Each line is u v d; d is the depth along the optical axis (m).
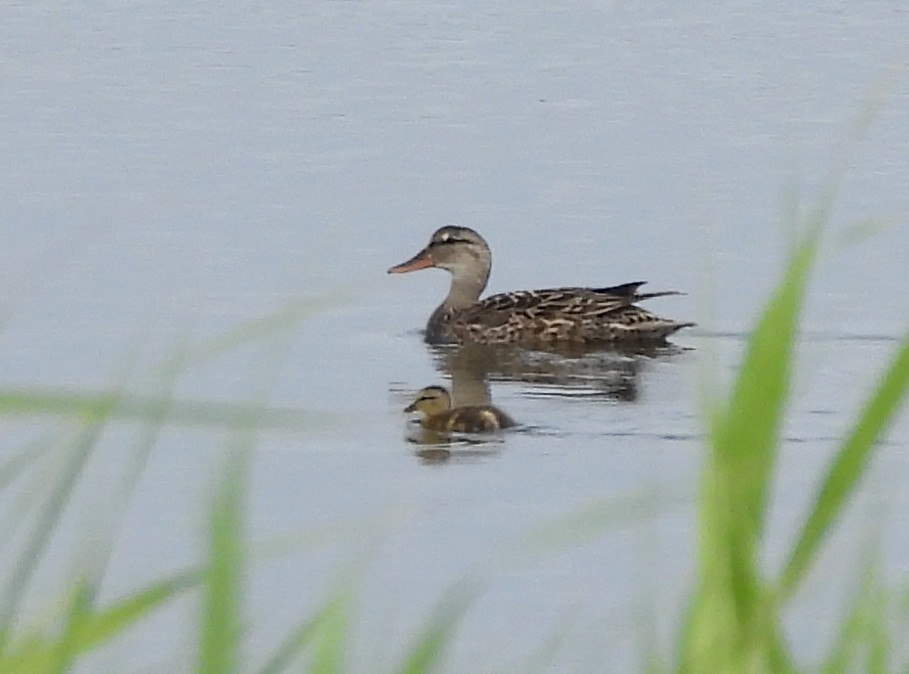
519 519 12.56
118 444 13.64
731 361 16.53
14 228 22.34
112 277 20.19
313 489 13.29
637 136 28.75
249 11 41.38
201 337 17.80
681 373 17.70
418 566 11.55
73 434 3.81
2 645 3.51
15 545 10.27
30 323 18.30
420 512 12.70
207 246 21.73
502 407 16.12
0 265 20.62
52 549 10.32
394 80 33.75
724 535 3.20
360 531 12.13
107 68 34.44
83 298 19.28
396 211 24.00
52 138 28.14
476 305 19.23
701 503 3.22
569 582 11.24
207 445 13.46
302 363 17.53
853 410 15.08
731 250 21.73
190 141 28.12
